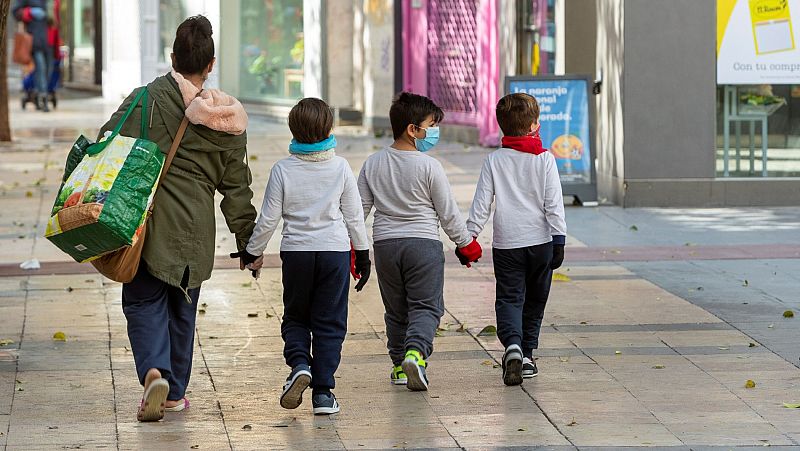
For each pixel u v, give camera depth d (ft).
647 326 57.41
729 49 93.71
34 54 185.98
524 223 46.52
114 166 38.96
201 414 43.98
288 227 42.65
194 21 41.65
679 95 93.91
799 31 93.40
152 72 193.26
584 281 68.33
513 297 47.16
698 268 72.02
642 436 40.91
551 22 120.26
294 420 43.21
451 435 41.29
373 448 39.93
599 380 48.08
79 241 38.70
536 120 47.42
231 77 185.68
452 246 80.33
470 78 142.31
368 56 158.71
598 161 102.47
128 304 41.70
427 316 45.29
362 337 55.77
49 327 57.62
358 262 43.75
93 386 47.67
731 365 50.21
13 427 42.24
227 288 66.80
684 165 94.68
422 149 45.83
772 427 41.86
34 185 108.17
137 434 41.50
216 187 42.06
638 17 93.20
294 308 43.29
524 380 48.08
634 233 84.33
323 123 42.39
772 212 92.94
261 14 180.75
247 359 52.01
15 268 72.33
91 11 233.96
